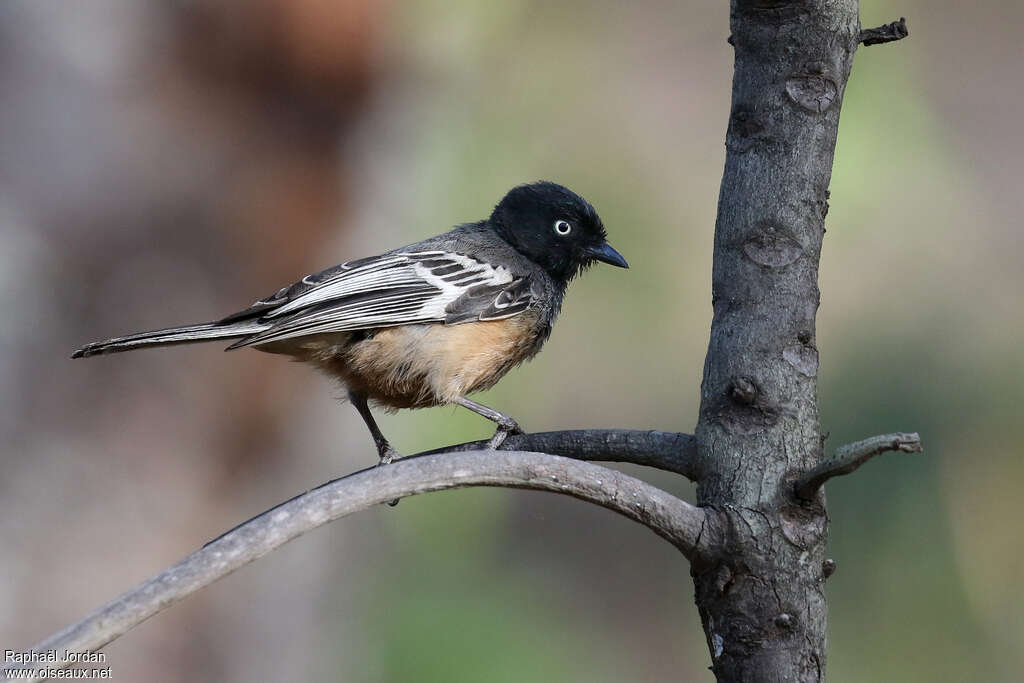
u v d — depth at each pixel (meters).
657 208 14.36
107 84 10.92
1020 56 17.80
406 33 12.23
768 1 4.78
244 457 11.49
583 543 17.00
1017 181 16.77
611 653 15.55
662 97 15.02
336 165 11.91
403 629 11.92
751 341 4.75
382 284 8.68
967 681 12.73
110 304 10.96
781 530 4.57
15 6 10.71
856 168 11.94
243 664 11.62
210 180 11.30
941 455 13.98
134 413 11.02
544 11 13.66
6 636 10.34
